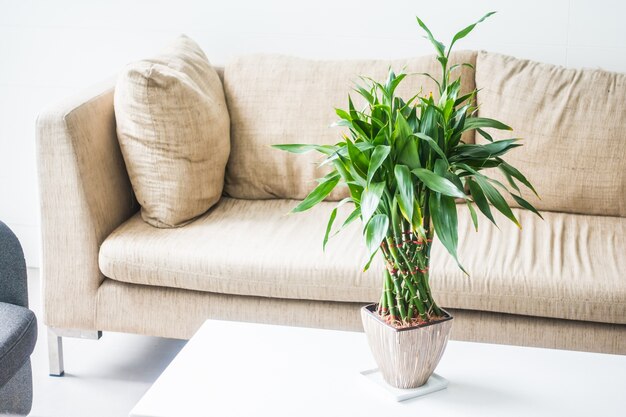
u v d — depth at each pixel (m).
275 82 2.87
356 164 1.53
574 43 2.98
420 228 1.53
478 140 2.79
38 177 2.45
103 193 2.55
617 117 2.64
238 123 2.87
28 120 3.38
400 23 3.07
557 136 2.66
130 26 3.24
